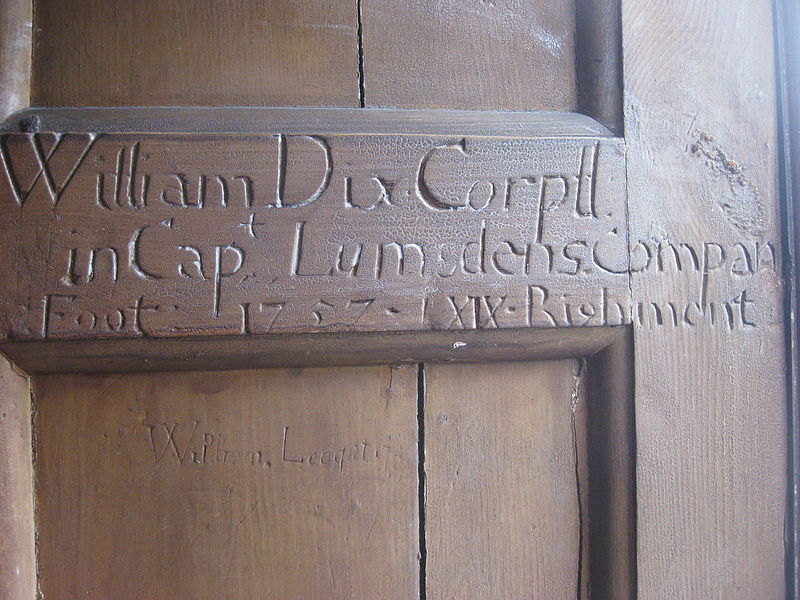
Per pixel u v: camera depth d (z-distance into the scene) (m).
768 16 0.82
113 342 0.69
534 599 0.80
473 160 0.74
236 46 0.77
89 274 0.68
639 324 0.77
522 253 0.75
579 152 0.76
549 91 0.81
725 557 0.80
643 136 0.78
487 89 0.80
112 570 0.73
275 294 0.71
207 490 0.75
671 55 0.80
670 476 0.78
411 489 0.79
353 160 0.72
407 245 0.73
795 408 0.81
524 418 0.80
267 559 0.76
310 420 0.77
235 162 0.71
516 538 0.80
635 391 0.77
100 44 0.74
